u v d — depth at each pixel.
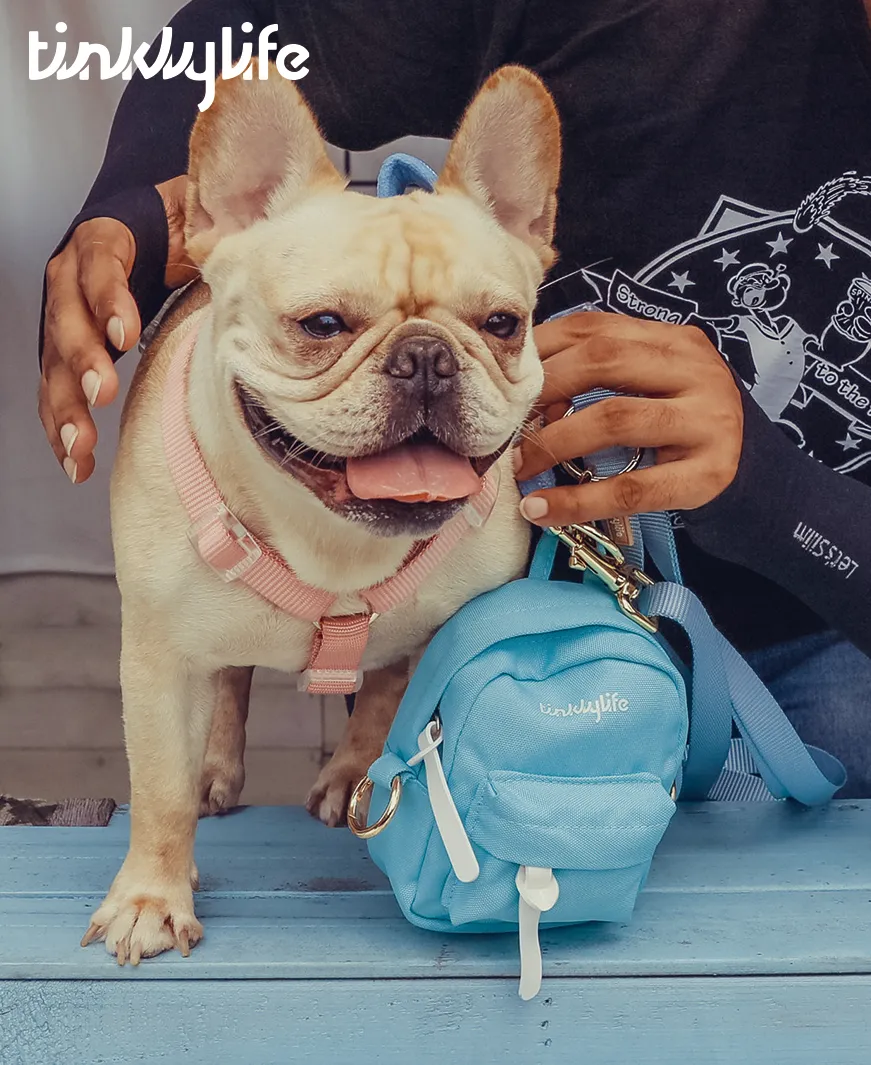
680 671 1.16
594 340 1.01
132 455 1.00
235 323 0.93
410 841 0.92
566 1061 0.89
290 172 1.00
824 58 1.42
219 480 0.95
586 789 0.87
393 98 1.64
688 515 1.08
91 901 1.01
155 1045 0.88
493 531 1.03
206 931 0.95
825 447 1.45
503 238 1.02
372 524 0.87
